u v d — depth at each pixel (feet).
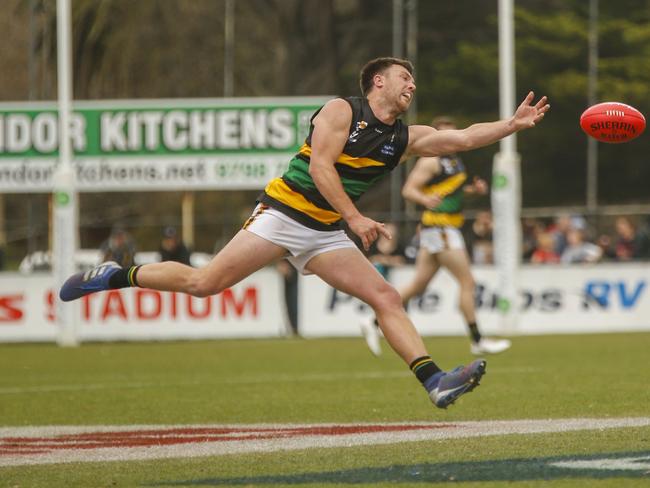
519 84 450.71
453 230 185.57
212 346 239.50
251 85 447.42
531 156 435.12
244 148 268.41
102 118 269.44
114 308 262.26
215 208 421.18
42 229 370.73
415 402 128.57
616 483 74.08
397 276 262.47
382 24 450.71
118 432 109.09
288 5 422.41
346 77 453.58
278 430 107.34
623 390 134.51
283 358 203.82
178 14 414.41
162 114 269.23
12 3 437.17
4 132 269.85
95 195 421.18
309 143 90.84
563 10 474.90
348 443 97.04
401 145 91.40
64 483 81.41
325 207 90.58
